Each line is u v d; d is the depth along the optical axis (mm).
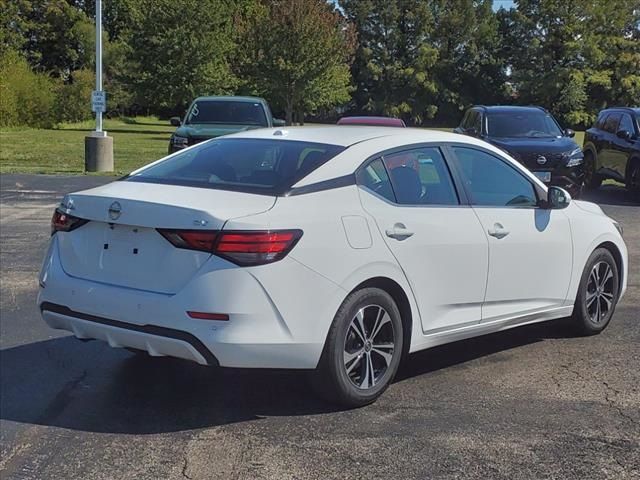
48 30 57406
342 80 49938
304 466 3871
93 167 18812
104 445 4133
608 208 14109
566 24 66688
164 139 34906
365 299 4500
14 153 24297
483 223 5199
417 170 5055
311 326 4238
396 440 4184
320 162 4633
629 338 6195
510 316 5480
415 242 4742
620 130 15922
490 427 4367
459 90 74125
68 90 46781
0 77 42062
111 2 63781
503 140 14398
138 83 46000
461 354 5754
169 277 4180
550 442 4168
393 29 72250
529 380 5180
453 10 73000
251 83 47125
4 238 10195
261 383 5074
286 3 43969
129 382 5105
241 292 4043
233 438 4215
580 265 5988
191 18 44750
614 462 3936
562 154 13891
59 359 5551
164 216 4199
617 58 66438
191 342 4070
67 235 4637
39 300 4730
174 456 3994
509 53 72625
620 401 4789
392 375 4754
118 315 4285
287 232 4152
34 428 4352
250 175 4668
